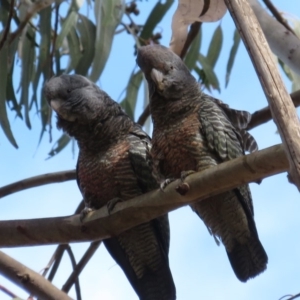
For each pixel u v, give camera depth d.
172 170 9.76
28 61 12.27
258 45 5.41
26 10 12.19
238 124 9.96
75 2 11.88
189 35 11.16
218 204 9.65
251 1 10.97
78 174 10.27
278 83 5.25
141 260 10.26
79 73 11.78
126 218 7.95
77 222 8.13
